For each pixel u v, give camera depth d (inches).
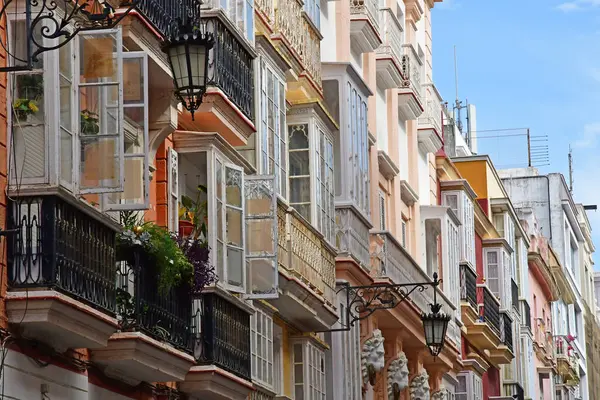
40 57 731.4
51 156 725.9
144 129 805.2
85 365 802.2
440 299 1711.4
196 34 761.0
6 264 717.9
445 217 1813.5
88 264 752.3
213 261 962.7
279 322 1176.8
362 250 1360.7
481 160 2358.5
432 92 1851.6
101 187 750.5
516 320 2459.4
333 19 1444.4
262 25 1131.9
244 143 1048.2
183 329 891.4
